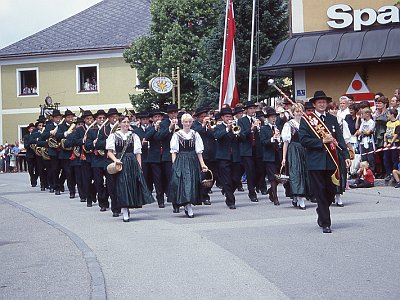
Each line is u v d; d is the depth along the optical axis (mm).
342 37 22500
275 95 29516
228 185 14547
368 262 8391
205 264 8719
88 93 45031
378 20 22484
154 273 8336
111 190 13961
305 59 22438
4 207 16484
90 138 15414
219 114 15602
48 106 39219
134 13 47719
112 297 7266
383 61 21969
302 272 8031
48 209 15828
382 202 14148
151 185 16266
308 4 23359
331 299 6816
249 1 28594
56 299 7246
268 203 15227
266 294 7125
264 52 28750
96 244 10539
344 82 22906
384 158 17219
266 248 9586
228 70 21875
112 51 44625
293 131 13898
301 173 13781
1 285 8031
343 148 10969
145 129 16188
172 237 10906
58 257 9609
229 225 11945
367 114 17562
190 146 13430
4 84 46438
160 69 38188
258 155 16172
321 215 10680
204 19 39219
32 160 23109
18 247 10617
